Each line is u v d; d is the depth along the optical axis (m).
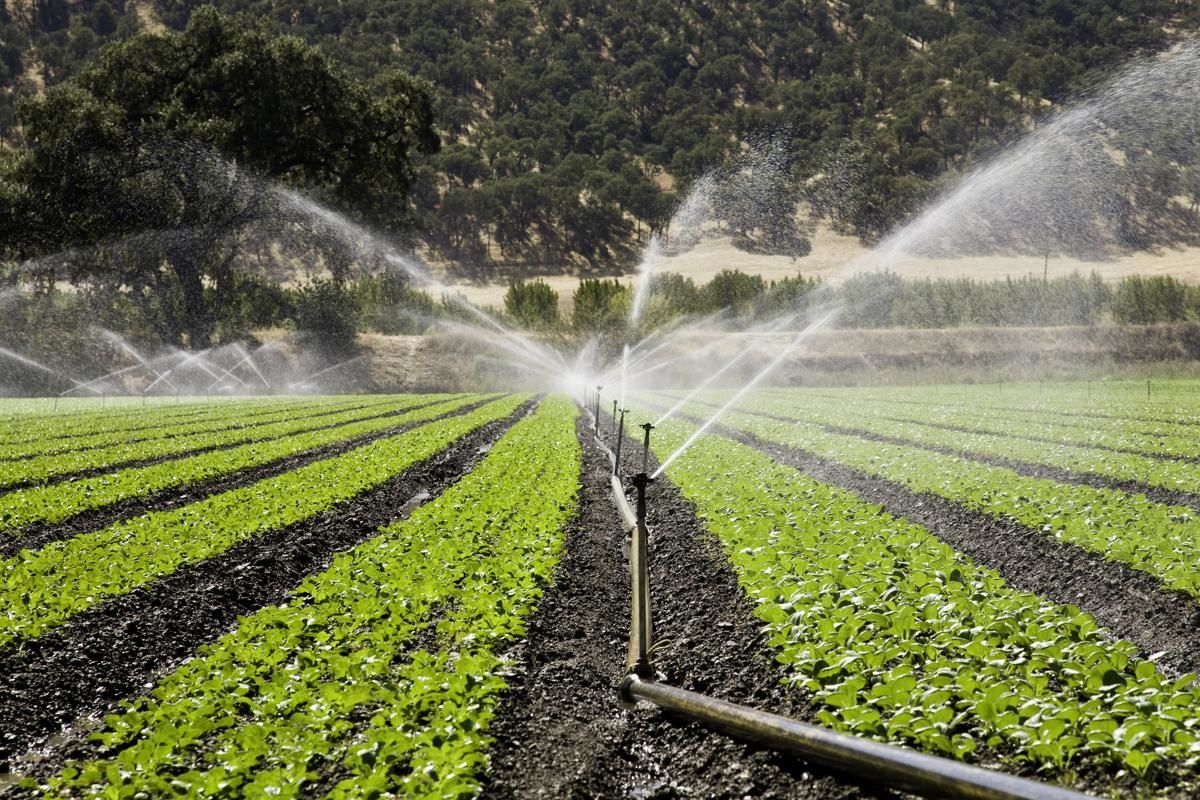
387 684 7.65
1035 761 5.89
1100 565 11.62
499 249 142.38
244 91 61.81
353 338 70.81
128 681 9.16
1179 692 6.60
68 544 12.87
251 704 7.17
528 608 10.05
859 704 6.80
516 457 22.53
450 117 193.50
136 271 62.12
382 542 12.95
